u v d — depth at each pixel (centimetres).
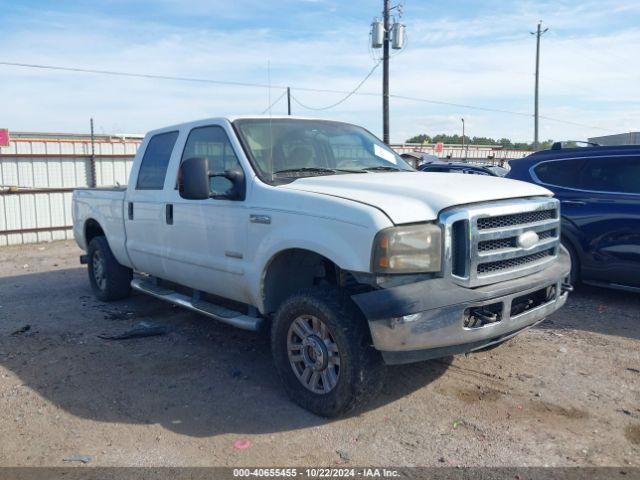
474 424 374
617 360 477
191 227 502
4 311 688
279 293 439
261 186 430
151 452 349
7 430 382
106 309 682
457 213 356
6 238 1402
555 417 382
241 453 346
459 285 357
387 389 428
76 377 469
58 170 1523
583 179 668
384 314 336
